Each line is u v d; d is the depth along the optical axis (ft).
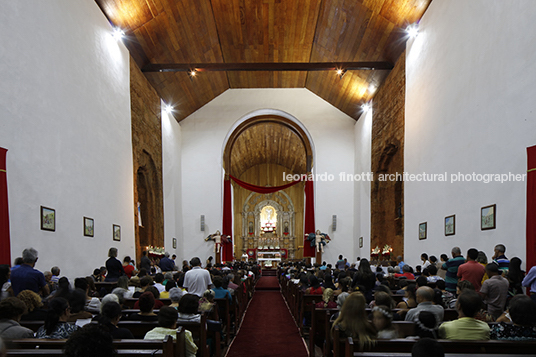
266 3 46.24
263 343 22.29
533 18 21.34
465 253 28.81
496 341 10.56
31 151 24.17
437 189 34.04
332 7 44.34
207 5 45.37
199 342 14.39
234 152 90.07
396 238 49.32
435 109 34.76
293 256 106.93
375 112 55.52
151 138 50.72
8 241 20.99
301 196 110.01
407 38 42.04
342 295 16.84
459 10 30.30
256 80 66.80
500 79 24.43
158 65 47.32
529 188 20.77
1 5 21.88
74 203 29.60
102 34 36.14
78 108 30.73
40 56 25.55
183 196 67.00
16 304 11.66
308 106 69.21
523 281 17.04
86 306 16.89
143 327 13.56
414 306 16.14
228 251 68.44
